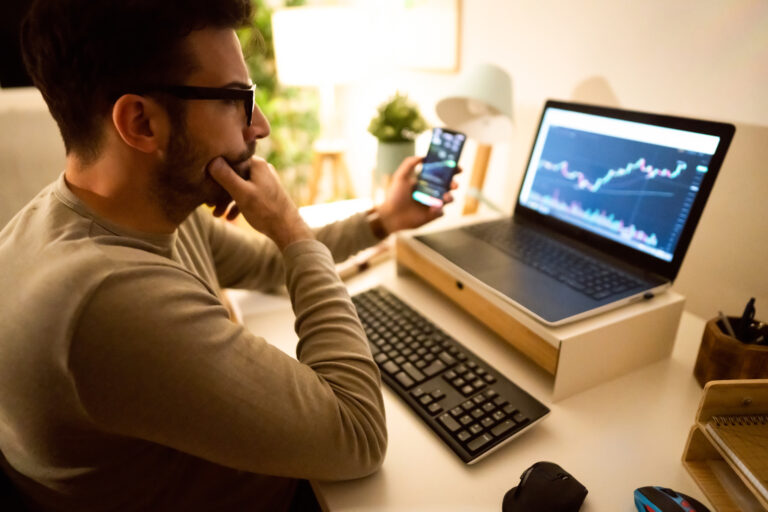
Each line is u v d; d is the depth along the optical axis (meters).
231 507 0.65
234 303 0.95
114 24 0.45
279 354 0.54
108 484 0.56
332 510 0.53
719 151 0.70
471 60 1.43
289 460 0.50
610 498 0.54
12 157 1.21
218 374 0.48
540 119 1.00
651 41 0.95
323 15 1.81
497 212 1.27
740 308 0.91
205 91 0.51
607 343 0.70
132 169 0.53
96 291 0.46
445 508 0.53
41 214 0.55
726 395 0.56
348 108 2.40
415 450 0.61
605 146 0.87
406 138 1.30
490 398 0.65
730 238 0.91
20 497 0.62
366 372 0.58
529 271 0.82
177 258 0.65
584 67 1.10
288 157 2.52
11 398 0.48
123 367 0.46
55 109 0.52
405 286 1.00
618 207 0.84
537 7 1.17
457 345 0.76
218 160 0.58
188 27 0.48
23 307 0.47
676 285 1.02
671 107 0.95
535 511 0.50
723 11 0.83
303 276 0.64
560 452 0.61
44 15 0.47
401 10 1.71
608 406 0.69
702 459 0.58
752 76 0.82
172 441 0.49
